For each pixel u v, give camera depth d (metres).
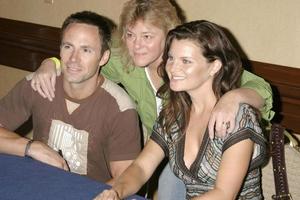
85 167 1.82
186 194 1.63
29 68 3.27
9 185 1.32
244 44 2.45
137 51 1.80
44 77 1.83
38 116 1.86
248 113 1.45
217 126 1.42
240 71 1.55
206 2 2.50
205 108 1.55
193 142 1.56
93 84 1.79
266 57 2.41
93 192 1.31
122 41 1.88
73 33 1.74
